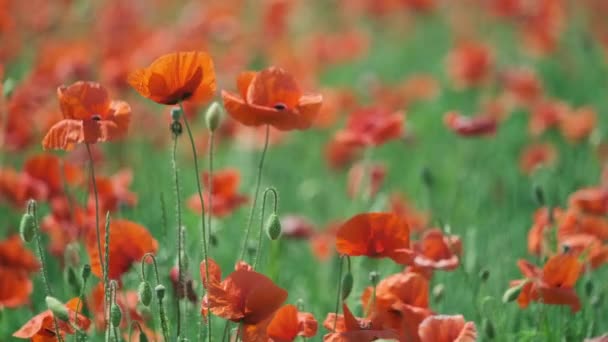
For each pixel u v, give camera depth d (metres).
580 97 13.20
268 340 4.38
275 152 11.54
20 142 8.16
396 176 10.88
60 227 6.40
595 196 6.56
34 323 4.57
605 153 9.44
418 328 4.57
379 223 4.67
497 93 13.32
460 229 8.00
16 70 11.09
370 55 16.12
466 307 6.31
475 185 9.20
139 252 4.96
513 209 9.05
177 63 4.47
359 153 10.72
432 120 12.65
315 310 6.02
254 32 14.52
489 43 15.94
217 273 4.57
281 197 10.21
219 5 14.38
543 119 9.79
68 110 4.64
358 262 6.05
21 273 5.91
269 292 4.27
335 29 17.91
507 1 14.33
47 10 13.20
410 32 17.19
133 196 6.53
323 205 10.27
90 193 6.80
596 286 6.26
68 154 8.28
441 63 15.39
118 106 4.70
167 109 10.75
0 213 8.03
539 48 13.42
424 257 5.33
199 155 10.64
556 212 6.38
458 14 17.45
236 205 6.91
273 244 6.25
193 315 5.30
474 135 7.75
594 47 14.68
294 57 12.91
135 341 5.18
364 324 4.57
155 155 10.80
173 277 5.18
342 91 11.62
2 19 10.58
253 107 4.69
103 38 13.18
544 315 5.39
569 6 15.72
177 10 17.45
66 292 5.69
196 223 7.41
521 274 6.80
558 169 8.89
